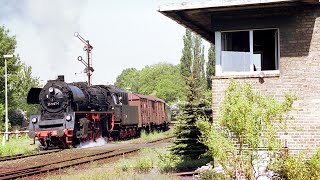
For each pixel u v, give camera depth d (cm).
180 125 1689
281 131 1308
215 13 1362
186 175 1394
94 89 3362
